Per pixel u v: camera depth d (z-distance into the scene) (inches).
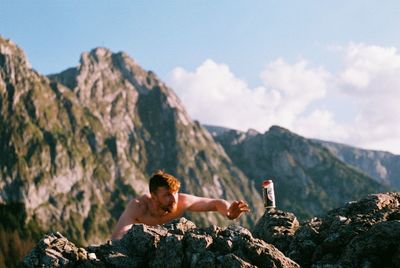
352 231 78.3
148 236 71.1
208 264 64.1
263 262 65.0
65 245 67.6
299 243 84.4
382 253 70.3
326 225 89.2
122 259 67.7
